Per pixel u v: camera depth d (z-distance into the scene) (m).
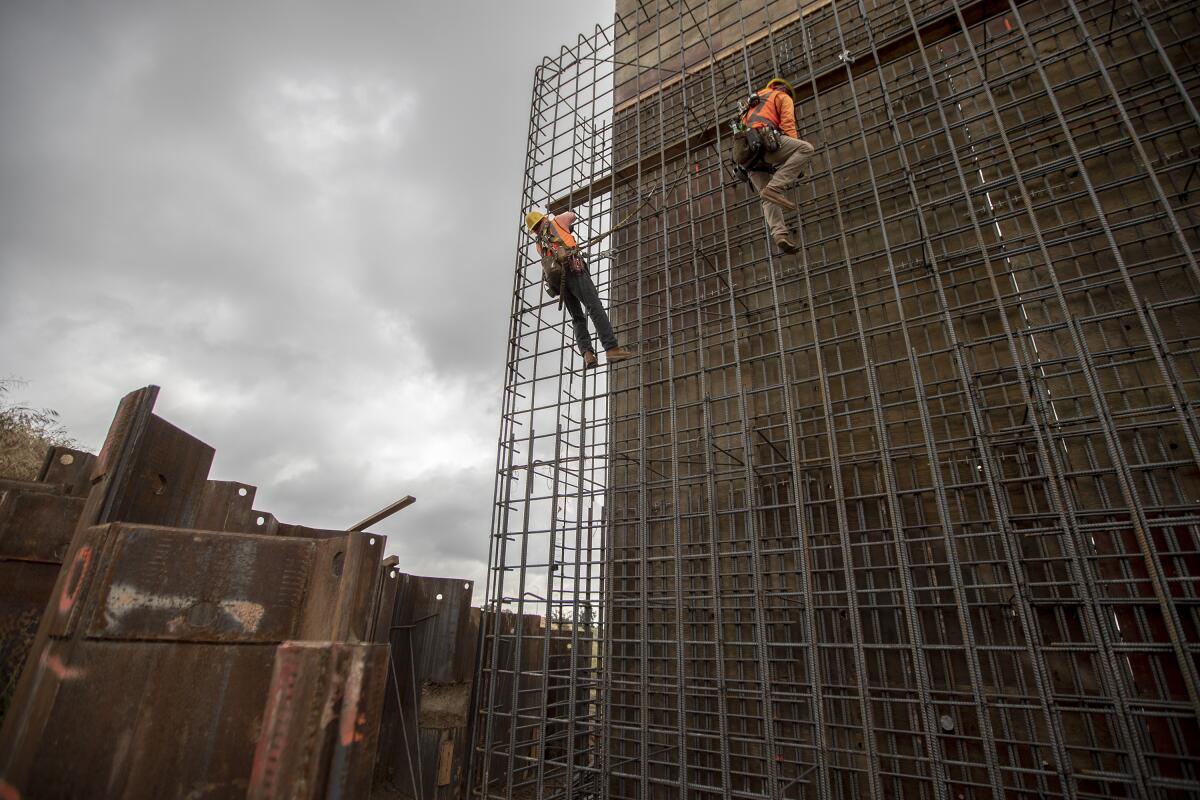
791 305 7.75
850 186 7.70
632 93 11.16
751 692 6.38
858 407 6.95
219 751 2.08
